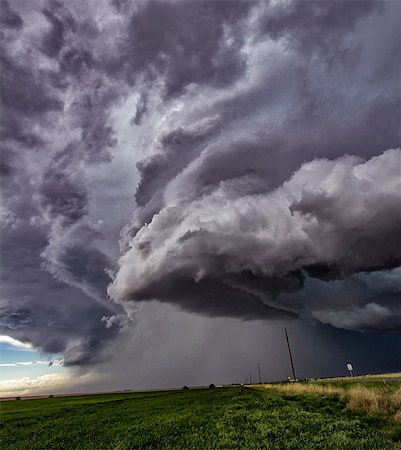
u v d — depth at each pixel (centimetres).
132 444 2023
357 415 2142
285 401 3328
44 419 3947
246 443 1695
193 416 2792
